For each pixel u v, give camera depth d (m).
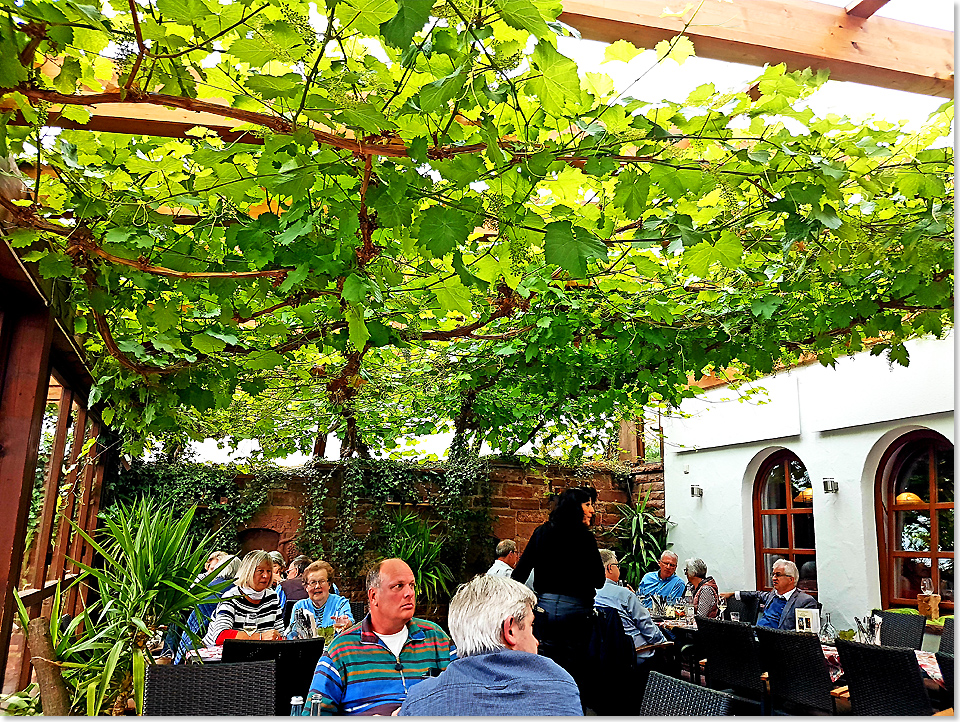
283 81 1.65
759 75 2.01
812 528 7.87
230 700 3.33
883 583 6.92
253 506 8.38
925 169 2.36
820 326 4.11
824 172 2.22
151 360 3.56
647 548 9.66
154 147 2.64
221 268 2.82
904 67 3.70
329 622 5.37
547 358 5.29
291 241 2.40
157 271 2.60
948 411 6.22
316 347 4.20
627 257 3.21
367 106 1.68
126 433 5.28
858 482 7.15
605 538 9.67
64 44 1.70
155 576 3.86
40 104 2.04
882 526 6.99
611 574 6.26
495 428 7.92
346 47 1.82
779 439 8.18
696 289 4.18
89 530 6.57
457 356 5.64
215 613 4.95
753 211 2.74
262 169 2.15
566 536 4.77
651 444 10.72
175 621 3.96
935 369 6.36
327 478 8.62
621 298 4.20
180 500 8.12
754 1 3.53
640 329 4.32
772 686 4.90
